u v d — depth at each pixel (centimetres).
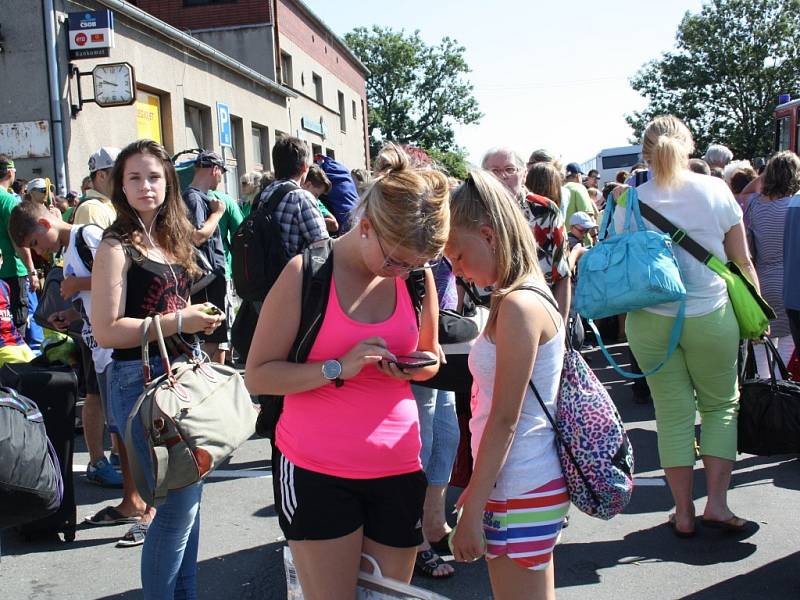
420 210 195
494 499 218
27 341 748
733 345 365
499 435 210
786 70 5112
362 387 213
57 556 388
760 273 566
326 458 210
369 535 219
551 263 391
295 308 212
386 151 230
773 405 367
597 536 393
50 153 1073
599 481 216
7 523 237
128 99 1098
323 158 609
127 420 275
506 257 215
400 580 221
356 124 3297
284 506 215
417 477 222
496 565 221
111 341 273
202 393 271
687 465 379
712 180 364
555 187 435
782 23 5081
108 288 276
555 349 217
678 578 345
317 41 2647
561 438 218
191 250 307
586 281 361
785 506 420
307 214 370
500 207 217
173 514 274
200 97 1561
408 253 198
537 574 218
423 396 355
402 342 220
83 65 1135
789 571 346
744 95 5241
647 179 400
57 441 397
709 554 367
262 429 288
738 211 364
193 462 258
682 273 361
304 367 208
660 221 362
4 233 711
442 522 372
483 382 225
